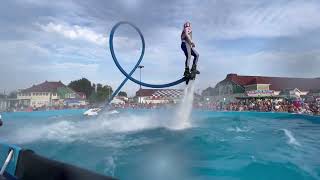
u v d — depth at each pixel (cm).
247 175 715
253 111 3075
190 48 1303
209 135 1295
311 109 2564
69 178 447
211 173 728
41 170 506
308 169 755
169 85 1387
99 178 404
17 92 6675
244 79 6288
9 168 593
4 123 2248
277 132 1459
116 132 1449
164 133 1376
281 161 834
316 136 1360
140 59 1516
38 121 2342
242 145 1070
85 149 1040
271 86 6075
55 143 1179
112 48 1414
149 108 4288
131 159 872
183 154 927
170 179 689
